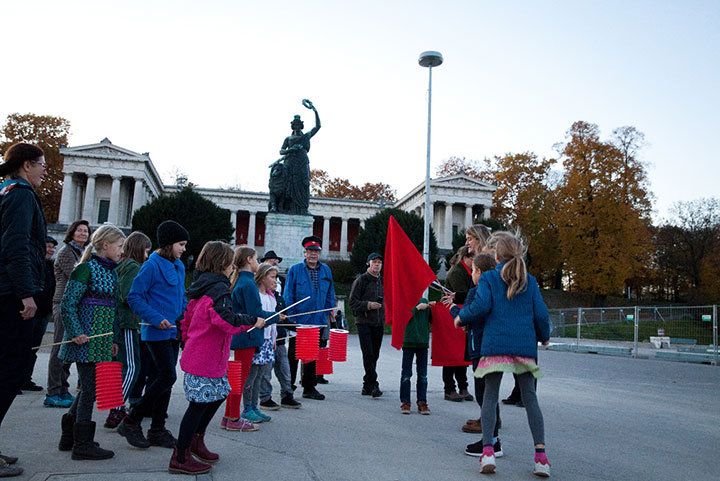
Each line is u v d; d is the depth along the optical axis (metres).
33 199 4.89
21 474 4.42
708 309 18.88
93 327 5.20
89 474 4.49
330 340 8.98
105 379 4.96
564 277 64.81
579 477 4.99
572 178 54.06
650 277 64.38
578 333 24.22
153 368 6.89
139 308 5.60
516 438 6.64
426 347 8.11
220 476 4.61
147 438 5.82
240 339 6.72
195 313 4.98
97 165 69.62
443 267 67.06
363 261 55.59
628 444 6.41
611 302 59.19
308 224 32.44
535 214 60.12
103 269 5.50
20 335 4.72
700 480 5.01
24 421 6.58
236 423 6.57
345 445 5.90
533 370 5.08
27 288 4.64
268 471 4.81
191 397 4.74
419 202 78.88
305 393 9.17
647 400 10.11
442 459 5.45
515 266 5.26
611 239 51.91
